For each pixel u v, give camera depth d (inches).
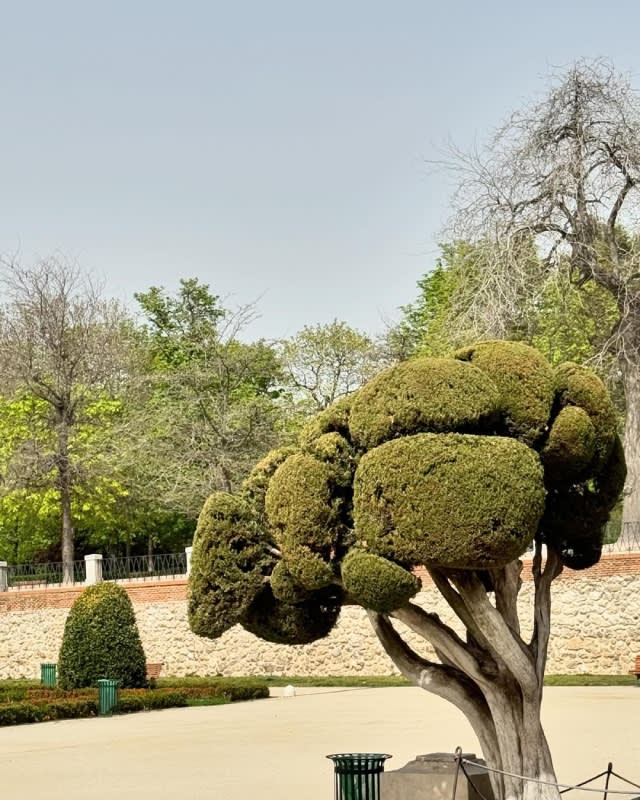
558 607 997.8
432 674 435.5
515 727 415.5
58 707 899.4
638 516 1052.5
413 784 428.1
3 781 589.0
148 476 1611.7
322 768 588.7
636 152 1058.1
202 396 1653.5
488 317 1088.2
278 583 420.5
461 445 370.9
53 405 1616.6
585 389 415.2
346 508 407.8
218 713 894.4
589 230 1089.4
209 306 2001.7
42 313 1621.6
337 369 1747.0
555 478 417.4
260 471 451.8
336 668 1117.1
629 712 751.7
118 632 1043.9
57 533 1744.6
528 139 1095.6
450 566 375.2
